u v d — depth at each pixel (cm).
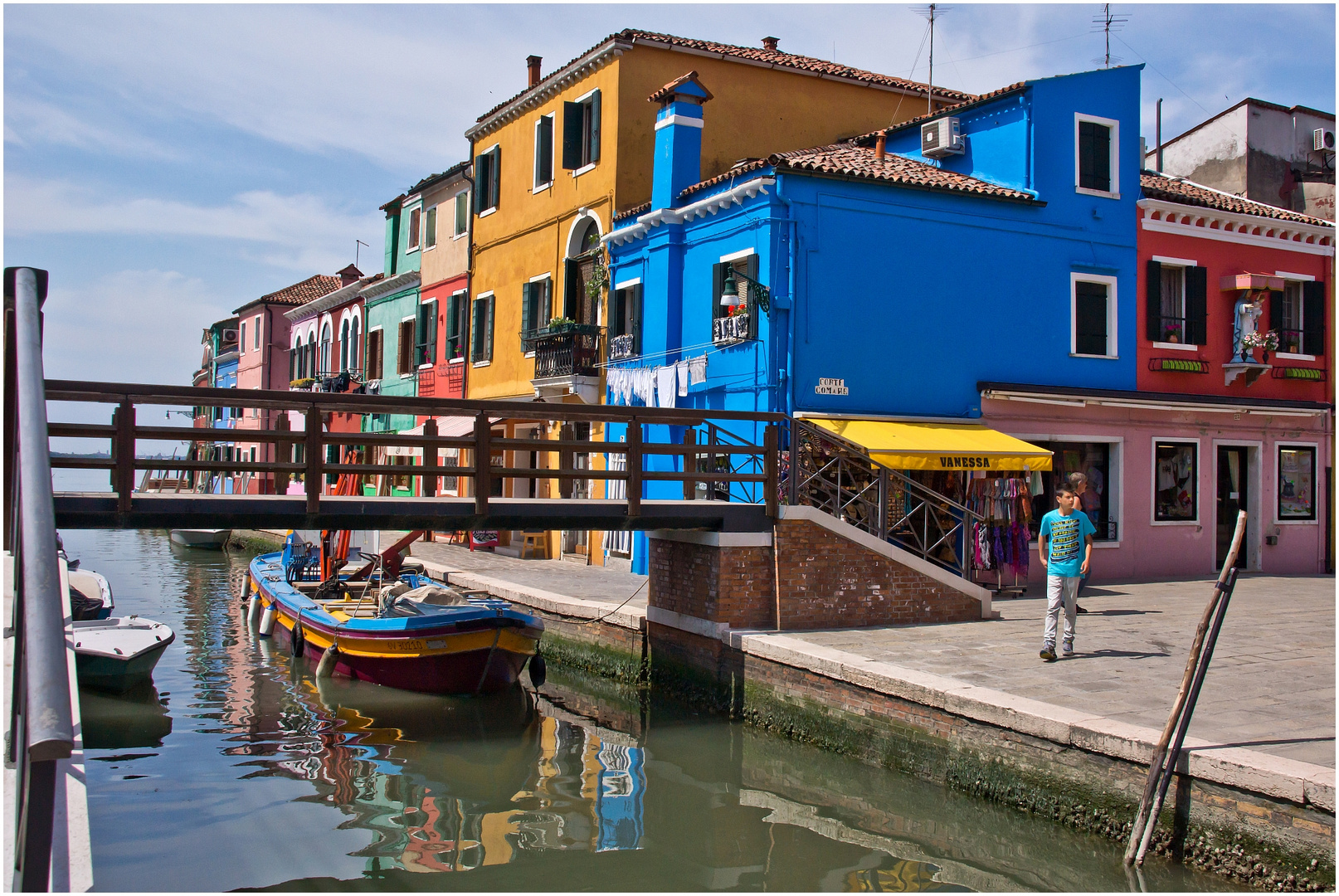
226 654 1481
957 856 691
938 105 2078
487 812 798
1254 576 1670
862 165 1489
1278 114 2117
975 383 1498
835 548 1130
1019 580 1462
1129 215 1631
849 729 885
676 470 1603
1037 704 733
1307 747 614
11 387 501
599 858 700
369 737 1029
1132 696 768
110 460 877
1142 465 1620
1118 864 631
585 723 1094
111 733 1030
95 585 1561
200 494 948
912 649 973
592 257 1911
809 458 1338
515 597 1501
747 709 1030
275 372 4069
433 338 2644
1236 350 1711
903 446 1294
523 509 1032
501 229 2270
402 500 986
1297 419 1769
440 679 1163
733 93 1850
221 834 747
